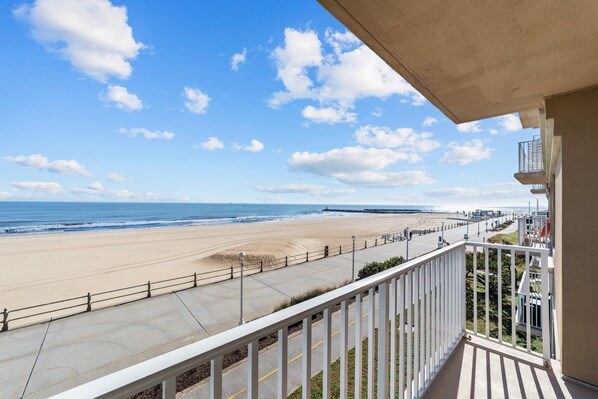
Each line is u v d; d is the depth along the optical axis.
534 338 5.92
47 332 8.55
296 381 4.91
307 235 36.66
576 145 1.90
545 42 1.36
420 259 1.81
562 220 1.97
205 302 11.03
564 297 1.97
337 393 4.12
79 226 48.94
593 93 1.84
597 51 1.42
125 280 15.72
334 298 1.06
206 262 20.33
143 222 58.34
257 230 43.50
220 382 0.69
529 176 5.44
